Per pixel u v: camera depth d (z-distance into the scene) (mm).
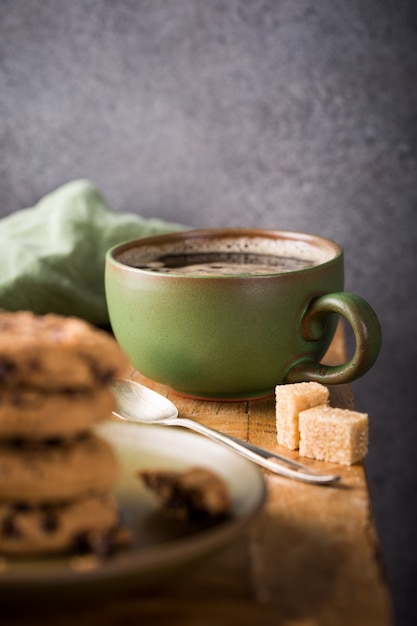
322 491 457
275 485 461
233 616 379
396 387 887
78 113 825
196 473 411
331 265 543
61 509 389
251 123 825
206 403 551
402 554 935
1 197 842
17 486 385
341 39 812
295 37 812
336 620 379
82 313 689
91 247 708
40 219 733
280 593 390
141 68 816
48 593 358
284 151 831
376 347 525
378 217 844
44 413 385
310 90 821
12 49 814
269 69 817
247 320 522
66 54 815
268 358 531
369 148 832
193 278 520
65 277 688
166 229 723
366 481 468
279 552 413
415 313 864
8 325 400
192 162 832
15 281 671
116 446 455
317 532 426
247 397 552
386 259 853
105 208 739
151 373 548
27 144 831
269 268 586
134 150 831
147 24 810
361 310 522
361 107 824
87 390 393
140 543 399
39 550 386
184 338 526
